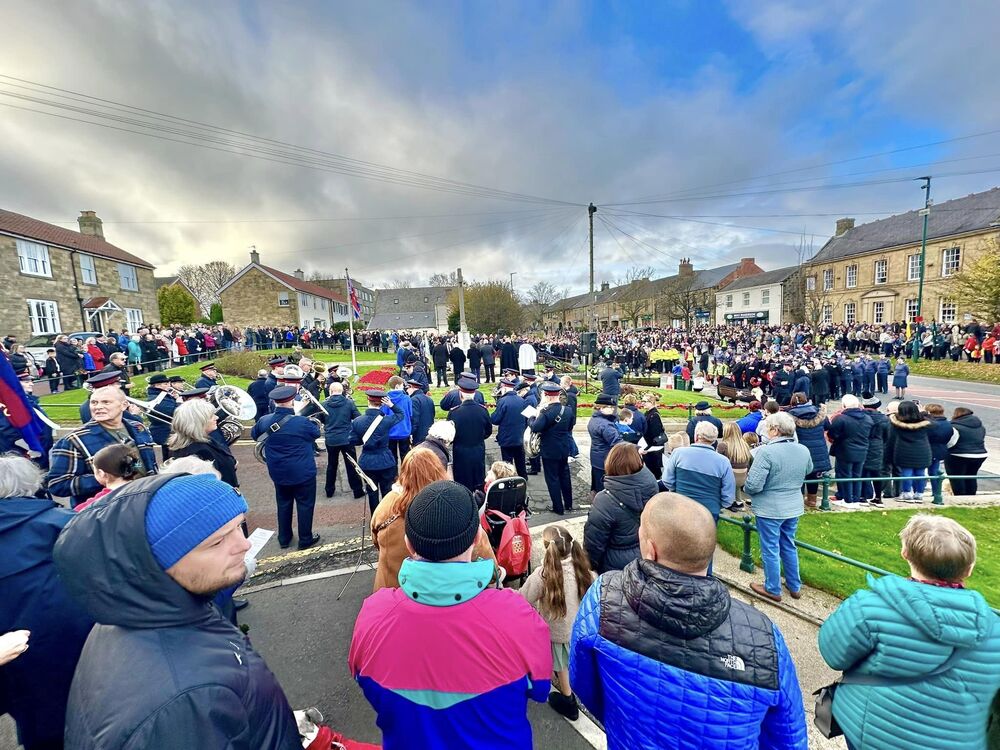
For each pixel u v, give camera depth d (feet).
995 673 5.39
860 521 21.12
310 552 16.89
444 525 4.69
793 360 59.72
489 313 161.99
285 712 4.11
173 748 3.23
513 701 4.66
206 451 13.25
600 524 10.98
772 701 4.70
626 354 85.66
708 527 5.00
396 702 4.56
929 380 70.90
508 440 23.91
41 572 5.86
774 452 13.23
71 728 3.57
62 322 79.66
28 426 13.29
